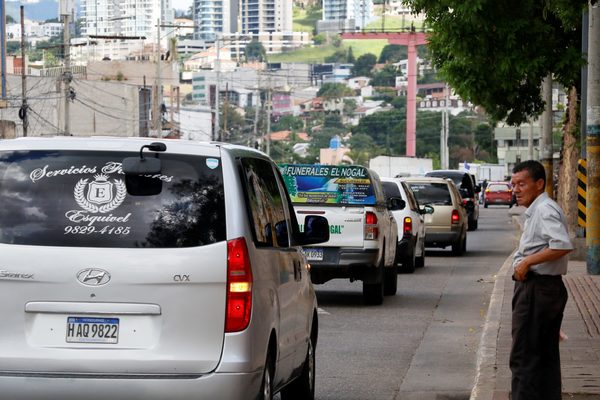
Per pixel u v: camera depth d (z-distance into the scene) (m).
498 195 142.00
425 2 33.09
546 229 14.39
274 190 15.52
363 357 23.11
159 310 12.59
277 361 14.09
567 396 17.39
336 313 30.72
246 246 12.84
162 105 138.38
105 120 149.25
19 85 133.00
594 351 21.83
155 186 12.90
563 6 27.47
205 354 12.60
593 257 39.50
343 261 31.81
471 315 30.52
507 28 34.88
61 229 12.76
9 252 12.69
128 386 12.55
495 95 46.28
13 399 12.59
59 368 12.58
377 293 32.69
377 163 158.38
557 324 14.84
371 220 31.92
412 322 28.94
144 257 12.64
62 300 12.62
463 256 54.81
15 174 12.99
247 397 12.73
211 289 12.65
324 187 32.22
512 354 14.98
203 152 13.12
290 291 14.91
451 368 21.86
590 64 38.56
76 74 169.38
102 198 12.87
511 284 36.53
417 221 45.72
